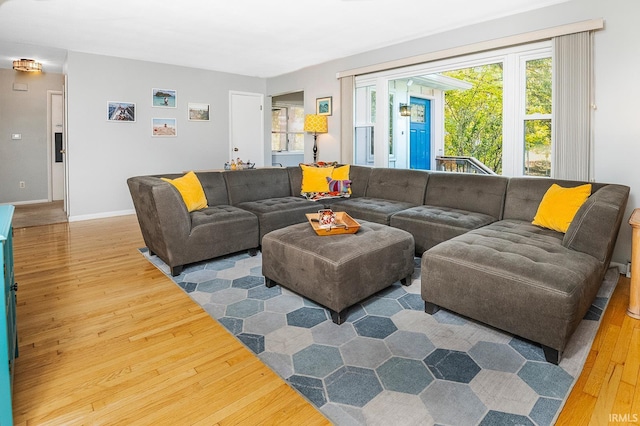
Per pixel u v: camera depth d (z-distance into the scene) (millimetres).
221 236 3408
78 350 1979
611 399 1572
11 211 1834
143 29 4180
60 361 1874
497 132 8523
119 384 1692
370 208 3883
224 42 4719
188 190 3598
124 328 2225
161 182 3174
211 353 1954
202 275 3139
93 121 5418
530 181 3344
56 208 6395
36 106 6848
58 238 4375
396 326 2232
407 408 1530
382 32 4293
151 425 1441
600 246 2205
